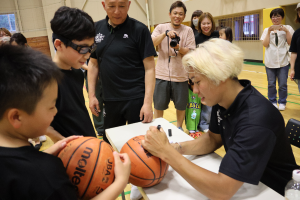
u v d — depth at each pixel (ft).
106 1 5.50
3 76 1.85
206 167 3.73
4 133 2.01
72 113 3.90
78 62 3.76
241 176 2.84
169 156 3.11
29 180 1.90
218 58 3.16
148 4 34.96
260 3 23.65
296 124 4.54
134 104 6.23
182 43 9.36
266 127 2.99
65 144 2.88
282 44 11.80
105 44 5.99
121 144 4.48
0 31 9.99
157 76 9.45
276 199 2.97
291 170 3.76
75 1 29.12
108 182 2.67
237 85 3.45
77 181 2.59
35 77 1.91
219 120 3.81
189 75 3.44
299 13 10.52
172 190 3.23
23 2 28.84
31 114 1.98
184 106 9.66
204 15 9.96
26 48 2.12
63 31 3.45
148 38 5.89
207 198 3.05
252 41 28.40
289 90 16.20
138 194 5.86
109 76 6.12
